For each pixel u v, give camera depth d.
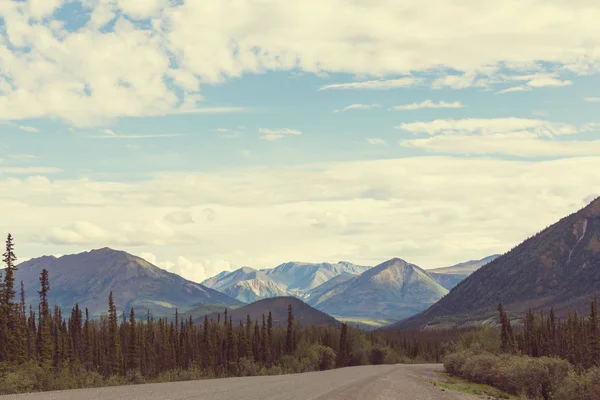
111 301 114.56
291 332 165.88
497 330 153.00
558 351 137.62
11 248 86.25
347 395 38.62
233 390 40.31
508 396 61.59
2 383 53.53
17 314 85.25
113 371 106.62
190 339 143.12
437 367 150.38
